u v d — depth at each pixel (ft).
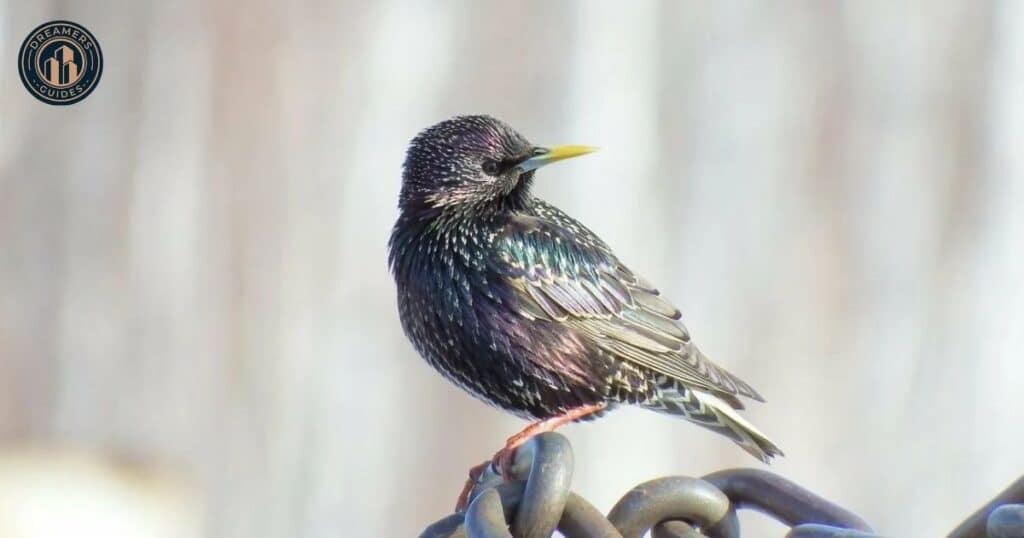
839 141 20.21
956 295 20.20
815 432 20.13
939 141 20.22
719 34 20.16
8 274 20.33
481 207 18.79
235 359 20.17
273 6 20.18
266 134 20.18
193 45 20.24
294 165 20.17
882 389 20.17
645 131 20.13
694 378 18.81
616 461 20.02
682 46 20.16
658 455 20.04
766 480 18.10
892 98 20.21
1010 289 20.18
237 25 20.20
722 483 18.11
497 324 18.75
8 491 20.16
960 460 20.16
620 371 18.81
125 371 20.27
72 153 20.30
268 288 20.16
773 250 20.16
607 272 18.84
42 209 20.31
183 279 20.24
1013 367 20.17
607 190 20.08
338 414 20.10
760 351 20.15
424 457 20.06
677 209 20.15
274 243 20.16
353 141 20.15
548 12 20.11
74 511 20.15
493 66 20.11
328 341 20.12
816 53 20.20
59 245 20.31
